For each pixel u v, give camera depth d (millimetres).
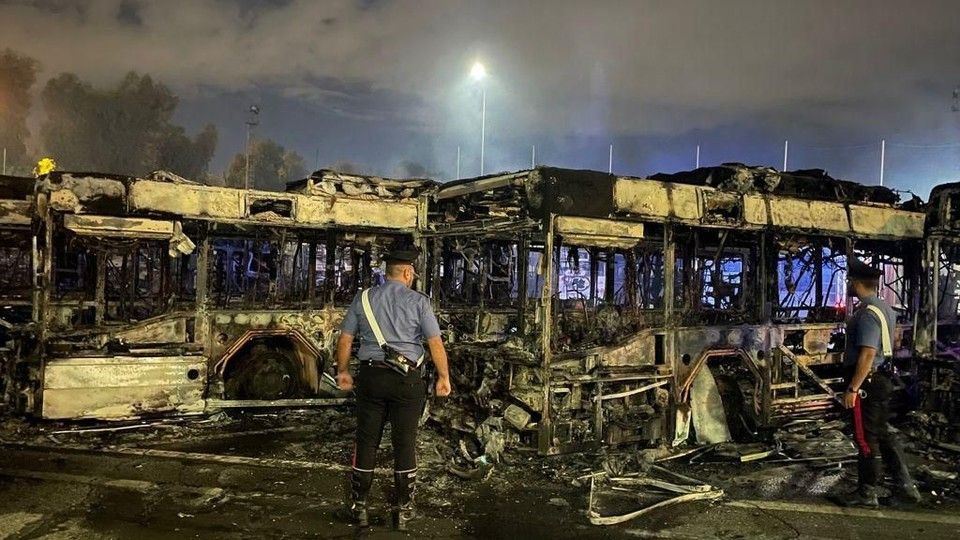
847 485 5457
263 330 7789
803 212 7266
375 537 4246
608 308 7668
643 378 6367
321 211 7738
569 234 5914
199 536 4211
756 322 7277
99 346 7004
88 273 8625
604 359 6234
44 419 6664
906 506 4969
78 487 5094
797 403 7336
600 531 4418
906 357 8117
